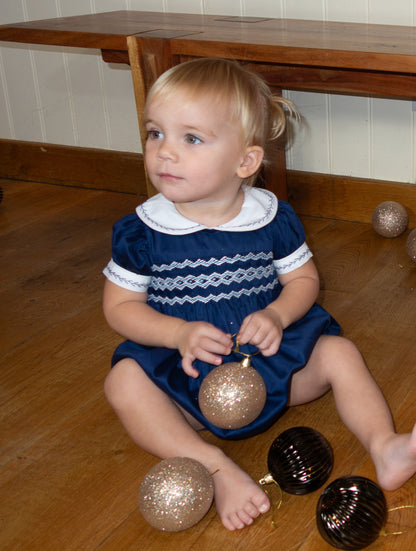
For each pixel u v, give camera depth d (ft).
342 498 2.92
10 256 6.56
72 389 4.34
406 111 6.36
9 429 3.98
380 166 6.70
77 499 3.40
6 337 5.04
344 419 3.46
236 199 3.80
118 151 8.16
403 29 5.59
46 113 8.47
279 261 3.91
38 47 8.12
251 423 3.43
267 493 3.37
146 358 3.48
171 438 3.32
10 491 3.49
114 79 7.81
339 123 6.70
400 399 4.02
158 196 3.90
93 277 6.00
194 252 3.67
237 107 3.50
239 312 3.69
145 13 7.06
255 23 6.12
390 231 6.29
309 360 3.68
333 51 4.64
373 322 4.91
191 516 2.98
